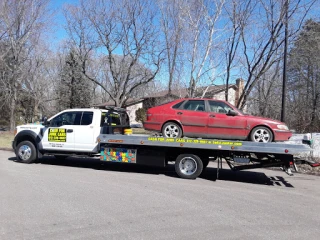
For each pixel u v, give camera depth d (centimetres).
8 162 1052
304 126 1748
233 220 505
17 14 2428
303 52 1541
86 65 2678
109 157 924
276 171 1046
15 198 599
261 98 1778
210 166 1133
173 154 892
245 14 1528
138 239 414
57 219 485
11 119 2672
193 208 567
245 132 855
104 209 544
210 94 1812
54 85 3331
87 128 965
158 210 548
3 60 2431
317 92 1852
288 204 623
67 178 811
